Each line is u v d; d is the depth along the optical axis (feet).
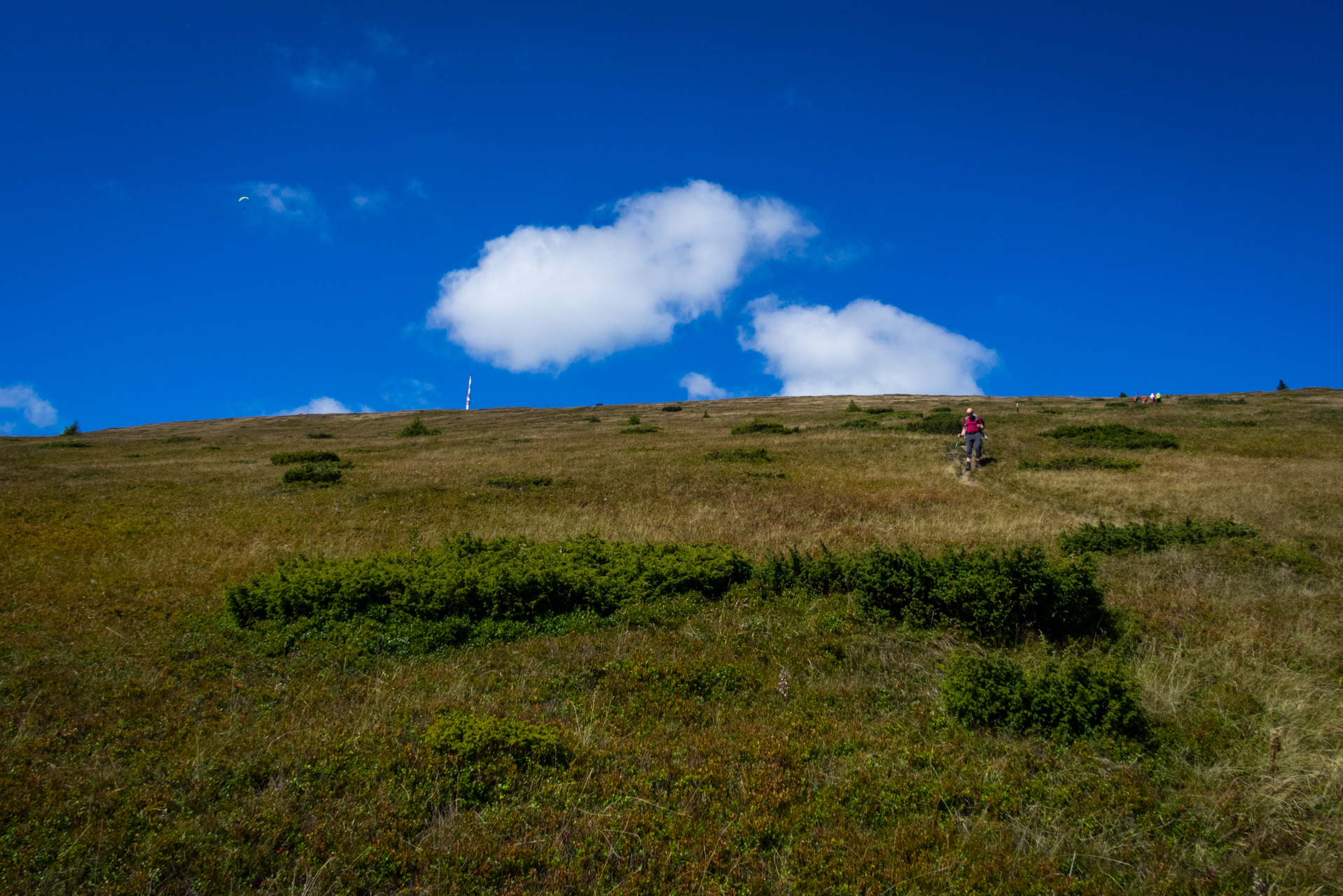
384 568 39.73
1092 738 23.17
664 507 68.69
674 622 35.60
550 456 112.98
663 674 28.60
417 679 29.17
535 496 74.38
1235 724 23.67
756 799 19.38
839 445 114.83
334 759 21.16
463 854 16.96
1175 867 17.03
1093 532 49.78
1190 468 84.02
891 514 63.46
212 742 23.02
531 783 20.20
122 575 45.32
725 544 52.44
